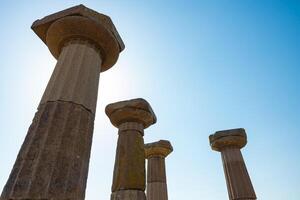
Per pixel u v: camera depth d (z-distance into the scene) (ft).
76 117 15.19
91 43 19.51
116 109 28.78
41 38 20.74
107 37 19.66
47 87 16.74
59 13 19.43
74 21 18.54
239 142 40.16
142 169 26.27
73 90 16.14
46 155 12.94
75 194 12.78
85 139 15.02
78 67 17.46
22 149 13.65
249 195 35.09
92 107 16.85
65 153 13.43
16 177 12.20
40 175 12.17
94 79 18.12
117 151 27.55
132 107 28.30
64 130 14.20
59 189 12.18
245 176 37.04
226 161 39.29
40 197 11.51
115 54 21.04
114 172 26.55
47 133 13.78
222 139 40.52
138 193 24.44
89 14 18.99
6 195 11.64
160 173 44.06
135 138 27.68
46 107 15.07
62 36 19.31
